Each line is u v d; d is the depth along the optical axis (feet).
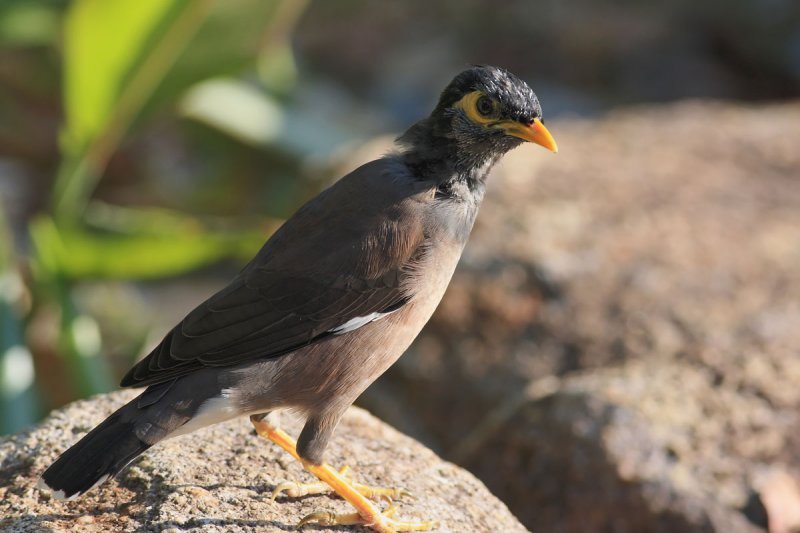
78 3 37.50
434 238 23.34
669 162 47.42
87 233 41.55
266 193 54.44
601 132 51.21
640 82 69.15
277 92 55.47
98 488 22.49
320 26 73.92
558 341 36.01
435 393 35.96
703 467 29.71
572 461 30.53
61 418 24.89
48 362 41.42
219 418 22.11
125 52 38.32
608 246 39.81
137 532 21.09
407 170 24.03
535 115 23.90
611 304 36.96
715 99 67.77
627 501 29.45
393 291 23.02
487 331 36.76
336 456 24.86
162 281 54.75
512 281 37.88
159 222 42.88
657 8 74.13
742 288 37.76
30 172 58.95
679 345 34.86
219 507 22.04
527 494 31.24
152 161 58.75
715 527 28.48
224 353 22.11
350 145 53.67
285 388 22.40
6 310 36.35
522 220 41.04
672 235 40.93
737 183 45.70
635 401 31.35
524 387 34.88
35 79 55.62
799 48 68.74
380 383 36.96
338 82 69.51
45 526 21.25
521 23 73.92
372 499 23.35
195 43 39.91
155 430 21.07
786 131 50.96
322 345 22.62
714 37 71.61
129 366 44.37
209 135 53.72
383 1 76.79
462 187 24.09
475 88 23.81
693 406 31.48
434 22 74.84
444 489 24.35
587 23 73.15
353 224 23.20
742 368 33.14
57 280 38.88
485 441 32.65
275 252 23.26
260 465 23.76
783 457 30.19
